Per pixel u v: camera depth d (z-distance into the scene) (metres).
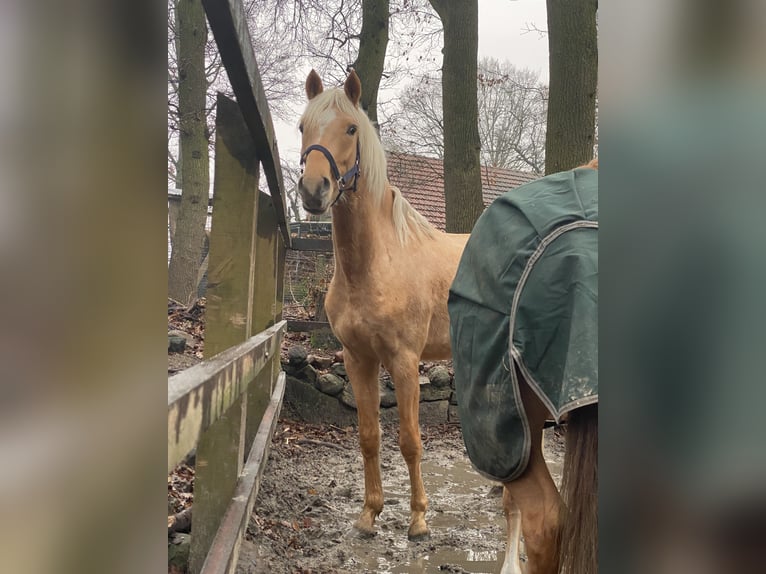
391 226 3.08
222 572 1.24
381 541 2.91
